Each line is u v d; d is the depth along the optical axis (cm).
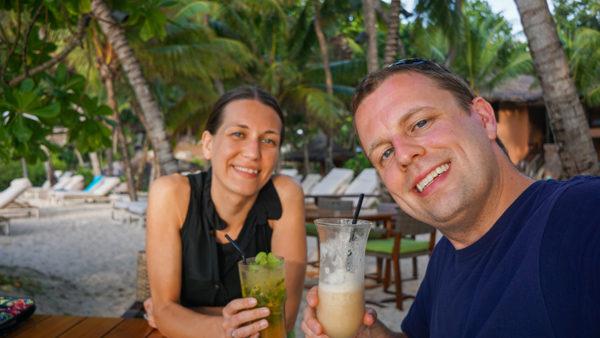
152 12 349
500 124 2150
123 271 718
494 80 2025
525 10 472
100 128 354
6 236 1059
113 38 584
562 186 110
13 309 194
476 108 126
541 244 101
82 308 541
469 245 121
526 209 113
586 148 463
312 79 2173
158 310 195
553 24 466
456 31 1430
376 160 128
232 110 191
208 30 1545
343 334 145
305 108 2100
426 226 521
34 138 336
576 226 99
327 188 1570
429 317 157
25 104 288
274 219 217
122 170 3209
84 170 2678
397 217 511
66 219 1400
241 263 157
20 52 383
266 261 154
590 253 95
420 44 1527
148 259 205
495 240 115
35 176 2922
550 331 96
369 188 1420
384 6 1554
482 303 109
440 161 117
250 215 213
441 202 117
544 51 464
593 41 1839
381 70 129
